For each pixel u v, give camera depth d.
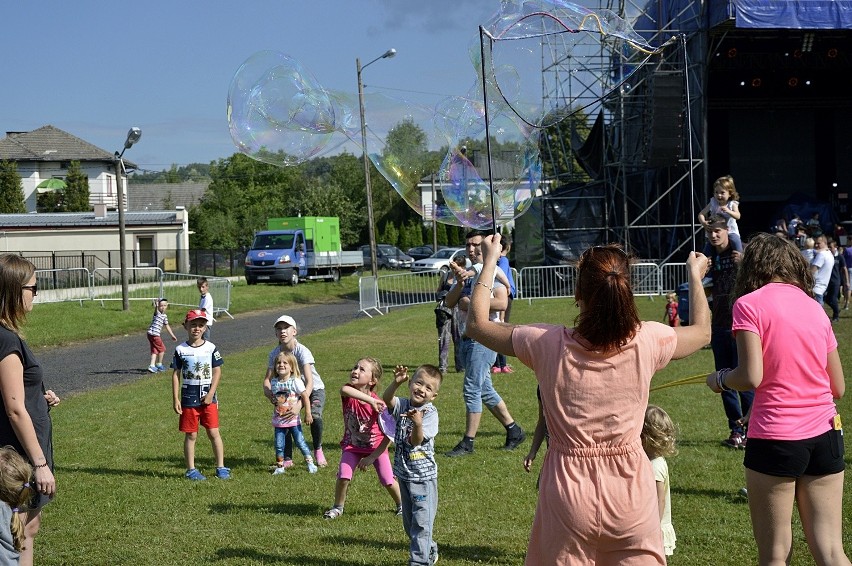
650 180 26.62
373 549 4.95
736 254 6.44
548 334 3.05
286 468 7.02
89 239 42.62
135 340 19.06
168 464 7.33
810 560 4.52
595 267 2.97
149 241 43.59
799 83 30.44
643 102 23.97
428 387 4.54
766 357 3.64
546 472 3.00
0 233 41.25
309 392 6.96
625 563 2.90
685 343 3.06
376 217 76.31
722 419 8.27
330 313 25.34
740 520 5.21
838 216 33.78
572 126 28.67
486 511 5.61
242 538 5.20
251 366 13.78
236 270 45.06
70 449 7.97
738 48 27.19
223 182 62.81
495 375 11.93
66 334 19.11
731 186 7.71
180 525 5.52
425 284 26.39
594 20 6.64
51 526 5.53
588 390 2.93
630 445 2.94
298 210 63.19
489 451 7.35
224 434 8.53
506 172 7.23
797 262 3.85
